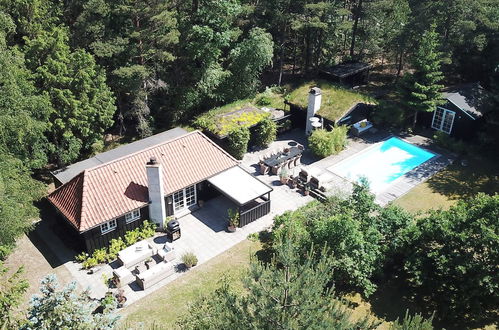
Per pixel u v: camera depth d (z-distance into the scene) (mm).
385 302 24781
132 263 26859
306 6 42938
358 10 48250
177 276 26453
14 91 25625
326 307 15203
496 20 42281
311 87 43125
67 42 34531
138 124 40094
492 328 23203
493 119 37438
